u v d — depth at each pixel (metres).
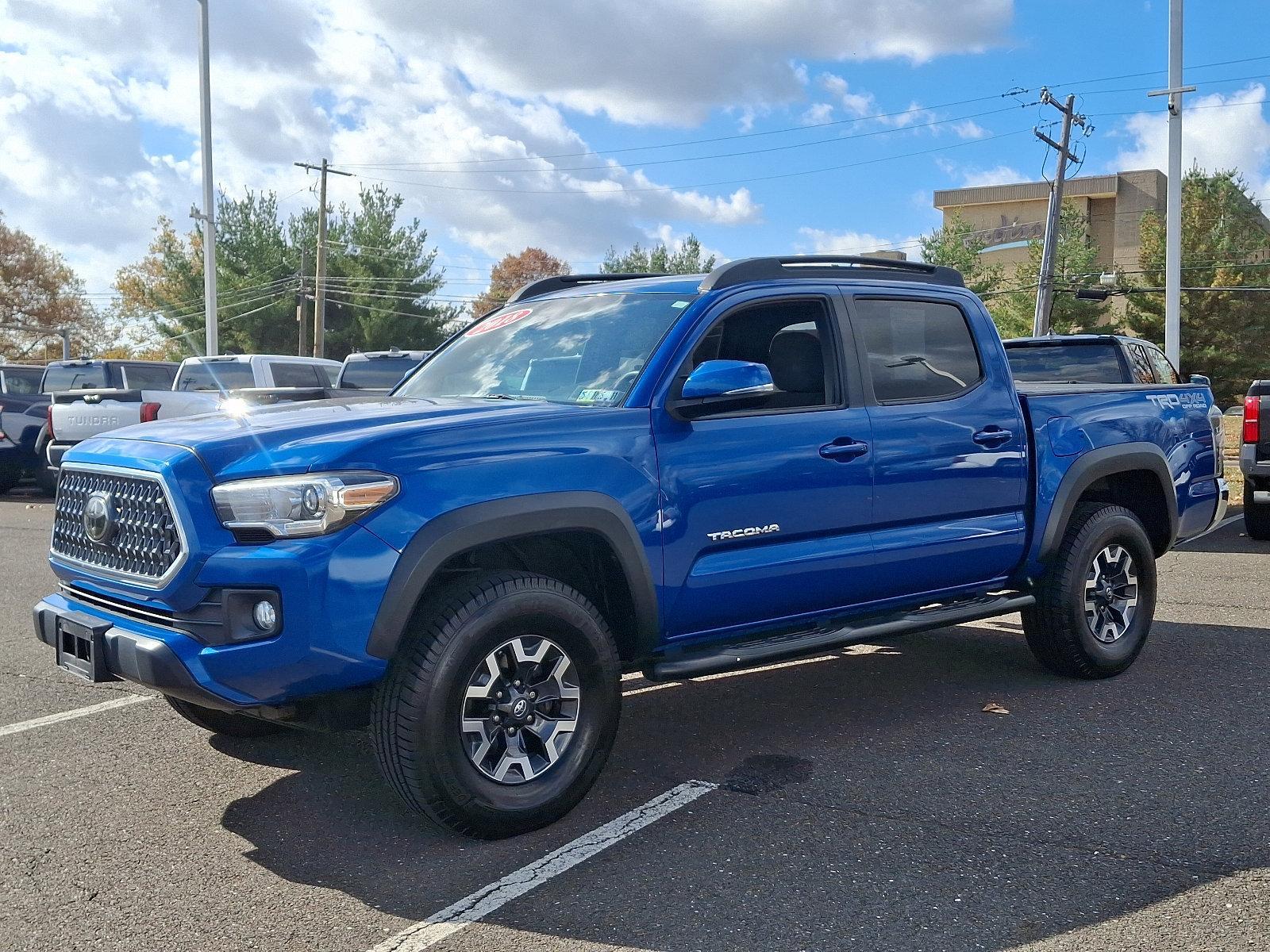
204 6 25.67
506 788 3.71
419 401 4.32
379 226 49.41
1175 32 20.59
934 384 5.02
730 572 4.25
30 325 69.62
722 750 4.66
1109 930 3.05
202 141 26.02
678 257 68.19
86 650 3.71
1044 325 37.78
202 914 3.21
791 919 3.13
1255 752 4.55
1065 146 36.88
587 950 2.98
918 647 6.55
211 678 3.38
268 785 4.32
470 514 3.60
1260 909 3.16
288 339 50.47
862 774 4.34
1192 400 6.42
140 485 3.62
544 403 4.20
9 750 4.77
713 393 4.02
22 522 13.21
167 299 52.25
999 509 5.19
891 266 5.14
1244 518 10.83
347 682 3.45
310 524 3.37
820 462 4.48
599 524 3.87
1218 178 53.88
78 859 3.61
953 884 3.34
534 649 3.77
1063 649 5.57
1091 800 4.03
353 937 3.07
